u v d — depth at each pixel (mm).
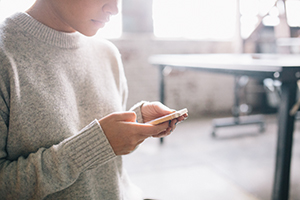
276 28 2387
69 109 524
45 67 504
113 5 461
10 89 462
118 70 681
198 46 3576
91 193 535
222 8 3648
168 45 3439
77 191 521
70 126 517
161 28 3475
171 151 2324
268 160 2096
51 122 490
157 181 1778
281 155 1131
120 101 655
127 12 3309
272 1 2281
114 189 573
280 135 1124
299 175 1822
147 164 2051
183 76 3562
